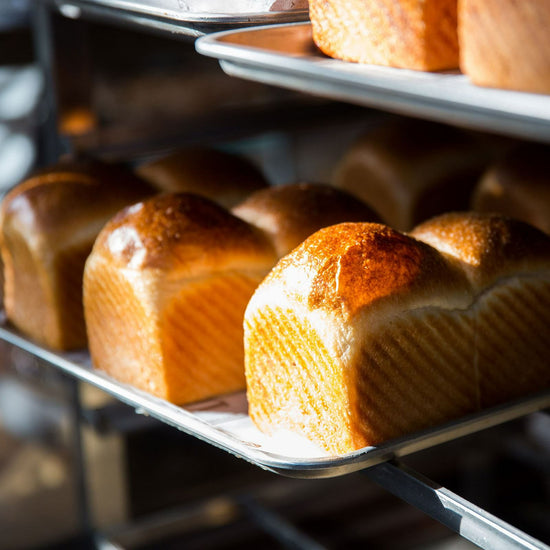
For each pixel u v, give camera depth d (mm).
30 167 2191
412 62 1100
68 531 1743
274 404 1225
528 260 1243
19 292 1479
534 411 1239
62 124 1626
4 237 1473
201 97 1698
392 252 1197
